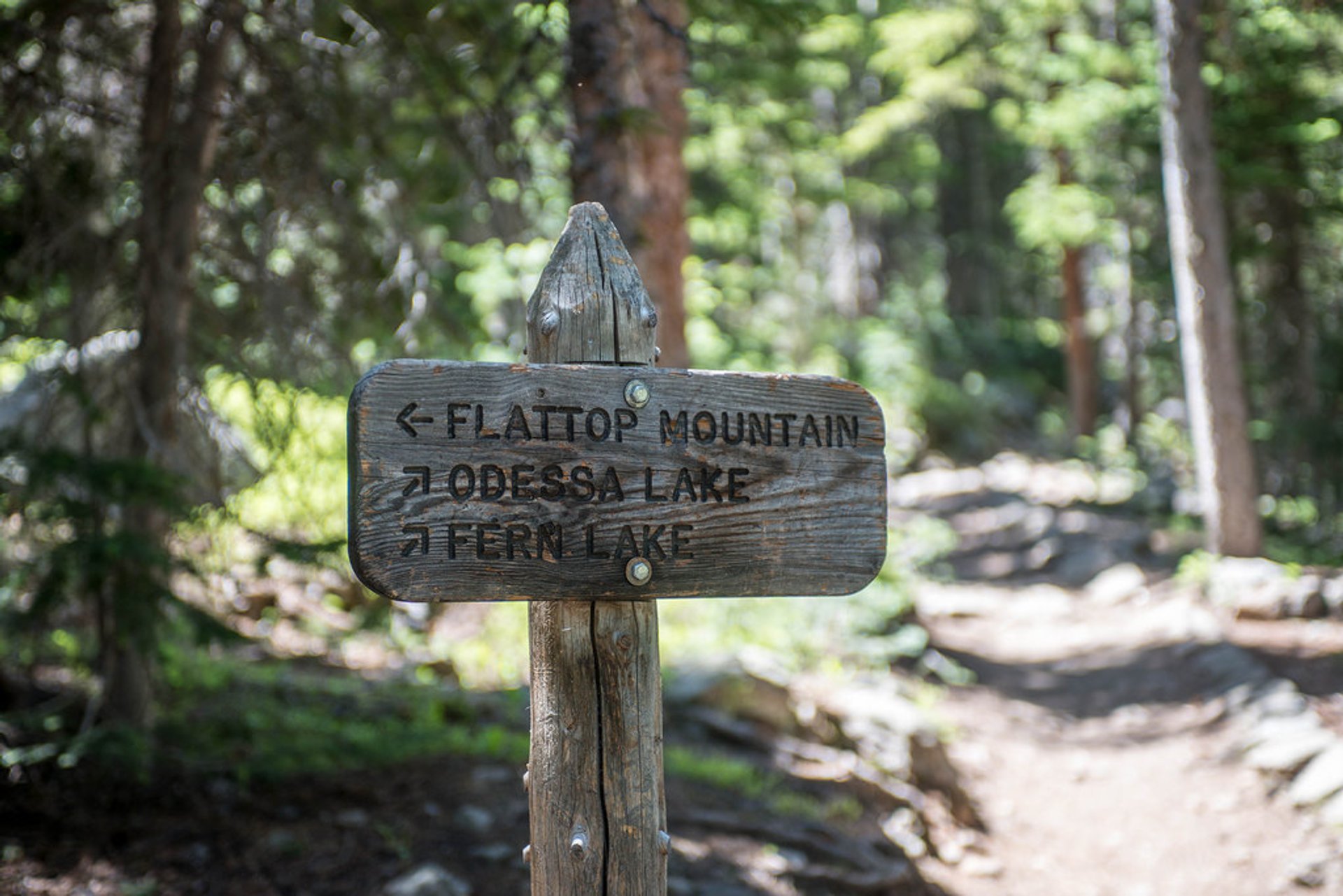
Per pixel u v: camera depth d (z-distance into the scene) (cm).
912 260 3703
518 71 641
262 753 605
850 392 262
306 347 662
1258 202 1714
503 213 720
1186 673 1086
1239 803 786
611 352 255
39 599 498
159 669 671
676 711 792
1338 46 1424
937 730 942
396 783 593
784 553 253
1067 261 2727
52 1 585
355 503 221
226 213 654
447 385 229
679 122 984
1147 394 2633
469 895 482
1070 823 812
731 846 597
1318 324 1791
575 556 236
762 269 2609
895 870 639
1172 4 1364
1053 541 1739
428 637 945
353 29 629
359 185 693
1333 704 911
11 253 605
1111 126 1823
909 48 2136
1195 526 1847
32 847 486
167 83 616
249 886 477
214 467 623
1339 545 1573
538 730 253
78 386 558
